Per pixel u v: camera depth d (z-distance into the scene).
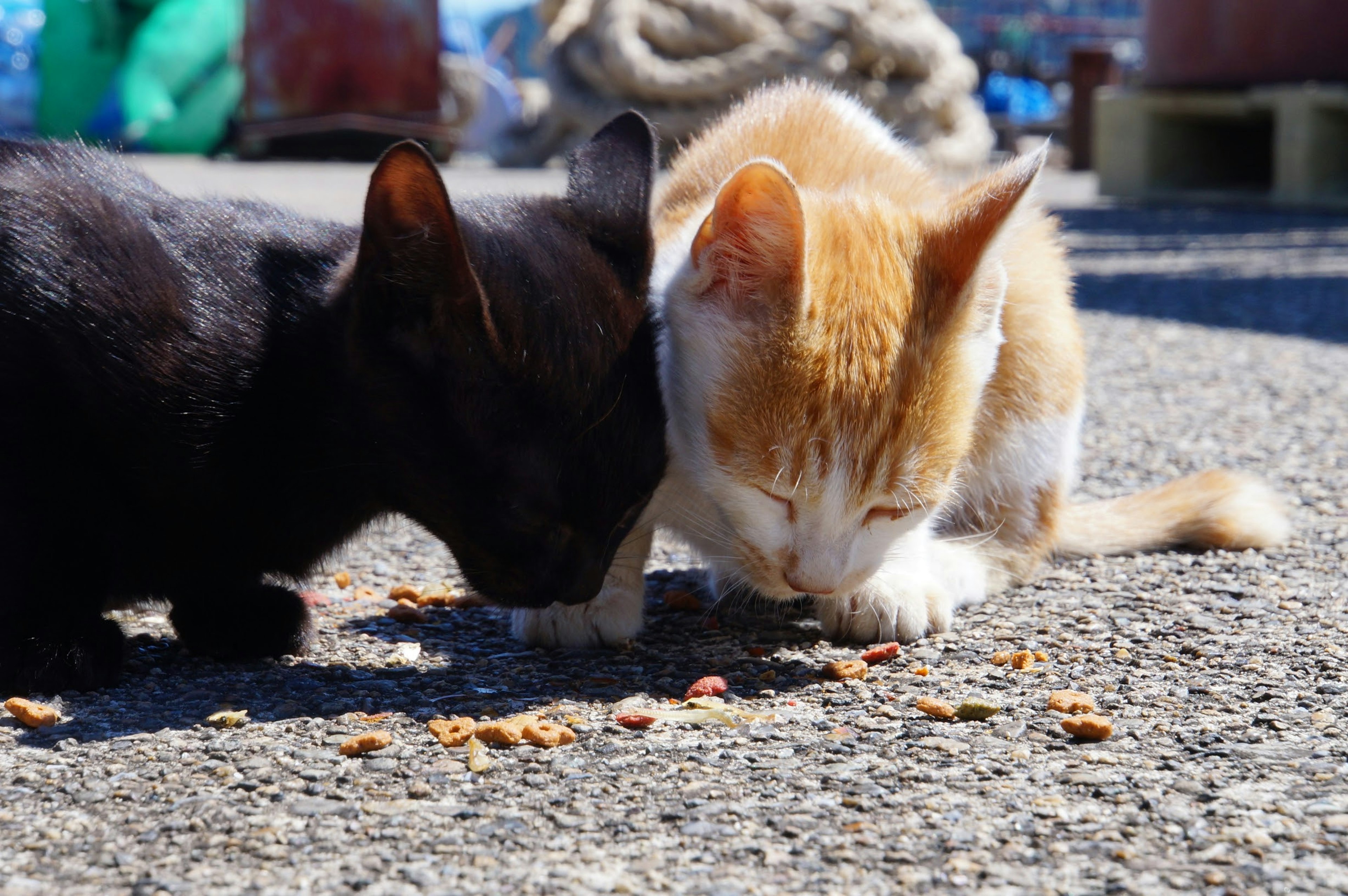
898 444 0.72
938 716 0.67
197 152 4.07
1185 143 2.90
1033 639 0.75
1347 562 0.84
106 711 0.68
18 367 0.69
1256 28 2.61
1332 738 0.65
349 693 0.70
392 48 3.87
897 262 0.74
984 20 6.34
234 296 0.71
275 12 3.75
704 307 0.74
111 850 0.59
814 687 0.71
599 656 0.75
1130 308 1.71
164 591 0.73
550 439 0.69
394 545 0.90
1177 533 0.87
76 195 0.71
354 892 0.58
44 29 3.99
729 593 0.80
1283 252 2.10
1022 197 0.74
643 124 0.77
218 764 0.64
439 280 0.68
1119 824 0.61
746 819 0.61
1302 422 1.12
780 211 0.72
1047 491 0.84
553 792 0.62
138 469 0.70
